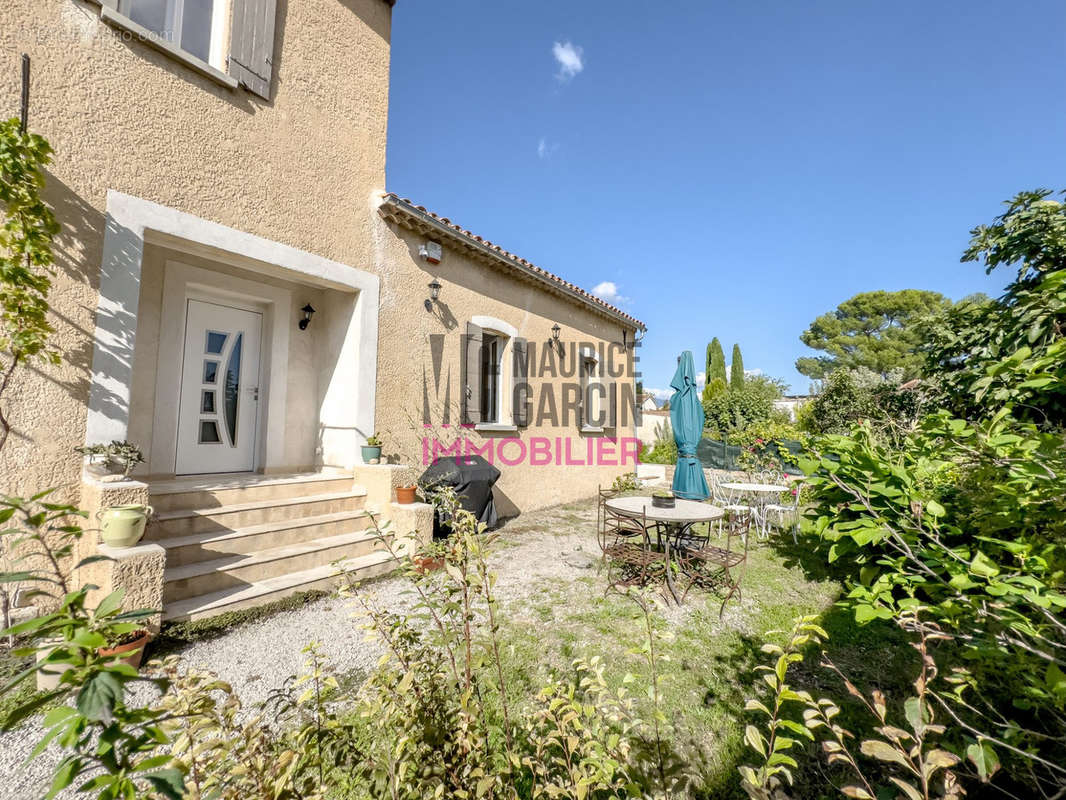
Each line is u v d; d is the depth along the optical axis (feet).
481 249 23.07
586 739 4.59
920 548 7.15
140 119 12.71
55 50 11.34
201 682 3.93
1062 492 5.47
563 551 19.10
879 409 25.82
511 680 9.23
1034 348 10.66
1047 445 5.66
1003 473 6.68
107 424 11.68
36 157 10.11
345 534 16.30
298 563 14.26
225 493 14.75
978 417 13.87
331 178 17.71
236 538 13.70
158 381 16.43
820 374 102.06
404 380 20.24
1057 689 4.50
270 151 15.79
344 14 18.56
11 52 10.72
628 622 12.28
